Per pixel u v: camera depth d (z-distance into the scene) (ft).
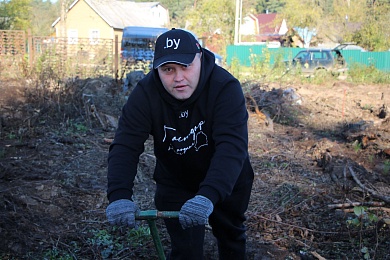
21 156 22.30
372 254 13.98
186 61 8.57
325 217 16.74
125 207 8.43
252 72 59.82
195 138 9.53
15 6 110.32
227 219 10.75
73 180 19.35
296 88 53.88
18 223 15.19
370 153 25.02
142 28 77.00
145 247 14.52
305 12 133.80
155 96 9.30
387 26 111.14
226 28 133.80
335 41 134.10
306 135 30.19
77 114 30.73
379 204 17.37
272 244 14.83
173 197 10.65
